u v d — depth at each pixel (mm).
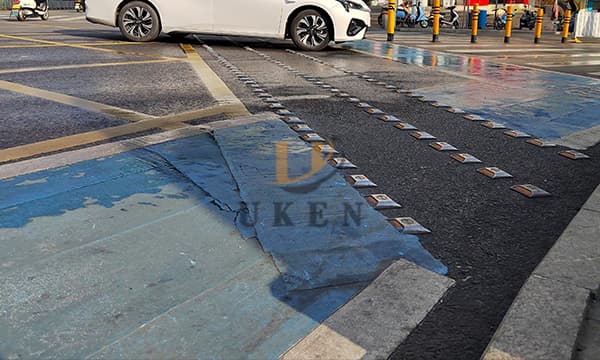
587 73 7910
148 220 2299
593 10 20938
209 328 1599
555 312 1661
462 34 19031
